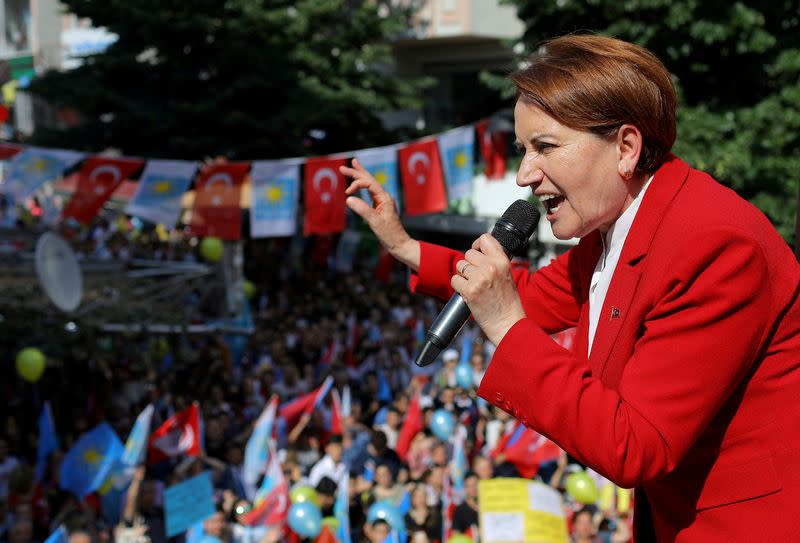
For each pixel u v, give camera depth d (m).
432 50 24.86
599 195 1.62
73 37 33.84
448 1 23.42
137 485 8.51
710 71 12.68
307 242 21.77
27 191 9.98
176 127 18.73
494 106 24.08
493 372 1.56
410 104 21.22
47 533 8.27
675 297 1.51
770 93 12.73
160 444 9.34
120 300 13.29
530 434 9.46
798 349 1.53
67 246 11.73
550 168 1.63
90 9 19.16
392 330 15.55
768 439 1.53
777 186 11.70
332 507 8.58
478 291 1.57
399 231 2.31
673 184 1.61
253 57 18.89
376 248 21.56
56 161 10.04
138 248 18.84
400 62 25.44
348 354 14.94
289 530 7.93
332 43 20.47
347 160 11.07
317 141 20.98
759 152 11.96
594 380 1.51
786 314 1.52
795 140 12.17
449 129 21.41
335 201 11.04
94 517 8.27
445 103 25.17
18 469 8.25
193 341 14.42
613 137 1.60
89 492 8.40
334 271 21.03
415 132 21.30
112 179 10.36
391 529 7.82
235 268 15.24
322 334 15.26
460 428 9.95
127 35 19.69
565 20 13.23
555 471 9.70
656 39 12.34
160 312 13.40
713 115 12.33
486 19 23.42
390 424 11.34
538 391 1.51
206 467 9.29
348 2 24.55
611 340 1.64
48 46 35.41
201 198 10.85
